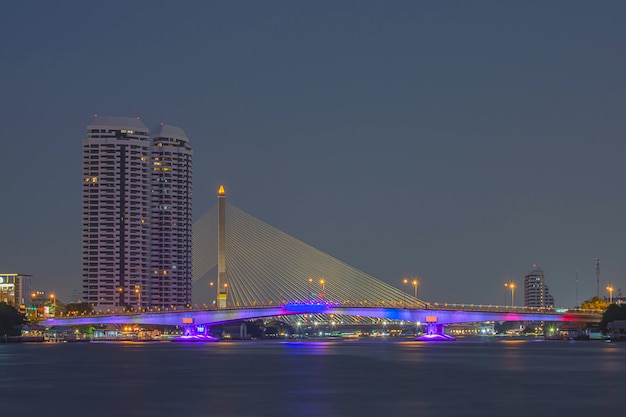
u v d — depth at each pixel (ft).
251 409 426.92
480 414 408.26
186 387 535.19
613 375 615.16
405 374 631.56
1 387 539.29
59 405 446.19
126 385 549.95
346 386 537.65
